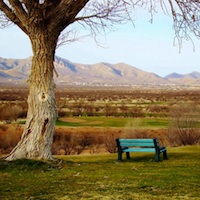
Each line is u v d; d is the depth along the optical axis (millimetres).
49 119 11680
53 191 8266
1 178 9805
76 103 78625
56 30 11719
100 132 38281
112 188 8531
